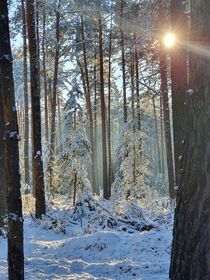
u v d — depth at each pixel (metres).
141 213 14.76
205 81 5.82
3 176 12.84
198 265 5.77
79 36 32.56
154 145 58.97
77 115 19.22
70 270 9.42
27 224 15.10
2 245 11.84
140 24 21.98
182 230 5.96
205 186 5.76
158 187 33.56
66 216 15.35
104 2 25.31
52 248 11.54
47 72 35.06
